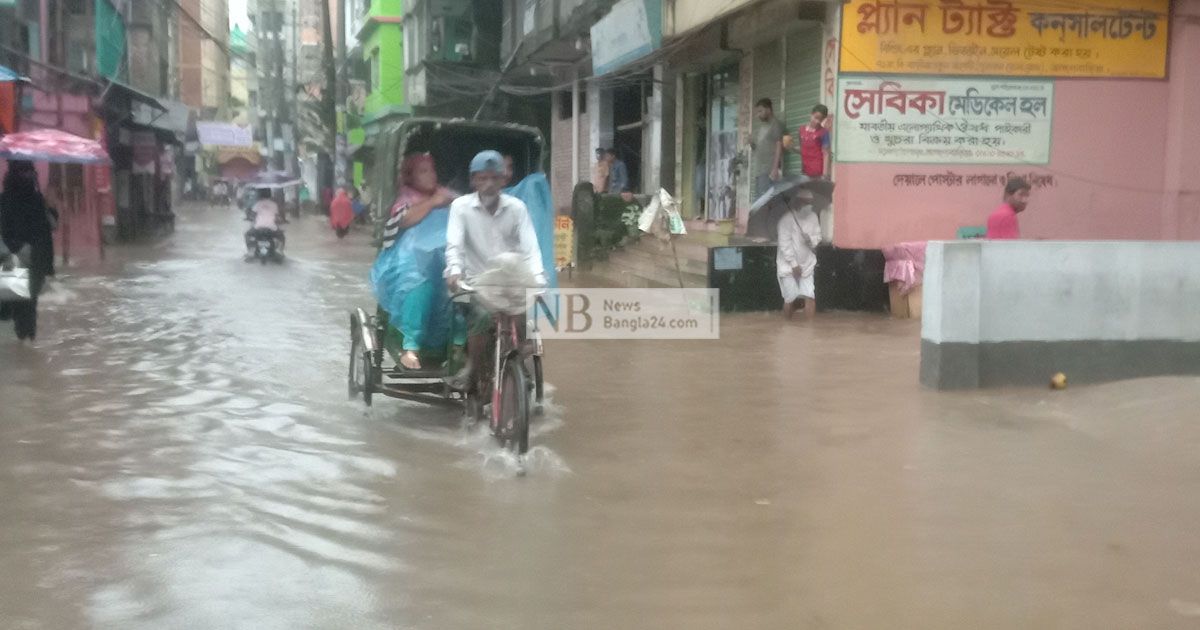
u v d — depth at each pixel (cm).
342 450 650
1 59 1955
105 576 438
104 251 2380
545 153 923
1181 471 594
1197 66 1393
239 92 8062
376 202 898
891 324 1233
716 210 1872
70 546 473
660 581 439
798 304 1343
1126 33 1389
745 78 1697
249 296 1514
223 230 3481
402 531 499
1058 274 814
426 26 3072
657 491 566
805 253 1270
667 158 2077
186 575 440
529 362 827
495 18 3073
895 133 1355
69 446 651
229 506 533
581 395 826
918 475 593
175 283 1694
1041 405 760
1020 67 1372
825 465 616
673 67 1923
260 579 436
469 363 684
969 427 702
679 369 939
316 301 1461
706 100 1922
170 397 802
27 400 785
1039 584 435
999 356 818
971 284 806
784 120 1534
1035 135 1384
